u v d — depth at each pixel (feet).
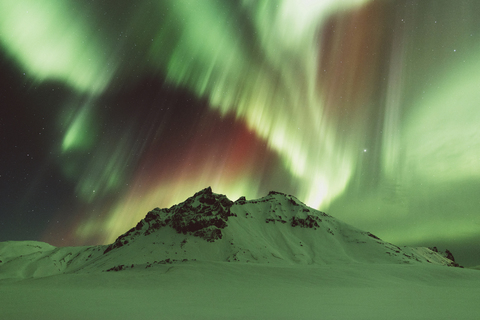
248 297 175.83
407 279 368.07
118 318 93.81
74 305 127.75
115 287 257.14
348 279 321.11
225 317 97.81
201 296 181.98
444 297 177.78
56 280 278.05
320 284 296.30
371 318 95.76
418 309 120.16
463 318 96.53
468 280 388.37
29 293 183.21
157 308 122.11
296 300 157.38
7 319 90.58
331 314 104.99
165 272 330.75
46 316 96.63
